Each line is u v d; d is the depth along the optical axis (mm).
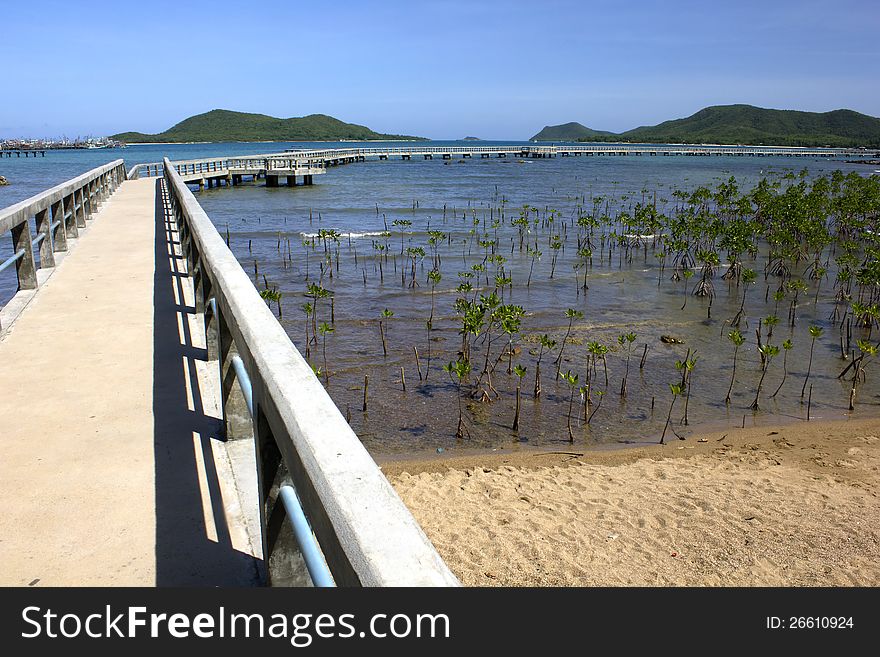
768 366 10703
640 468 7320
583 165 81500
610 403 9180
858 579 5207
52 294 6301
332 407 1539
